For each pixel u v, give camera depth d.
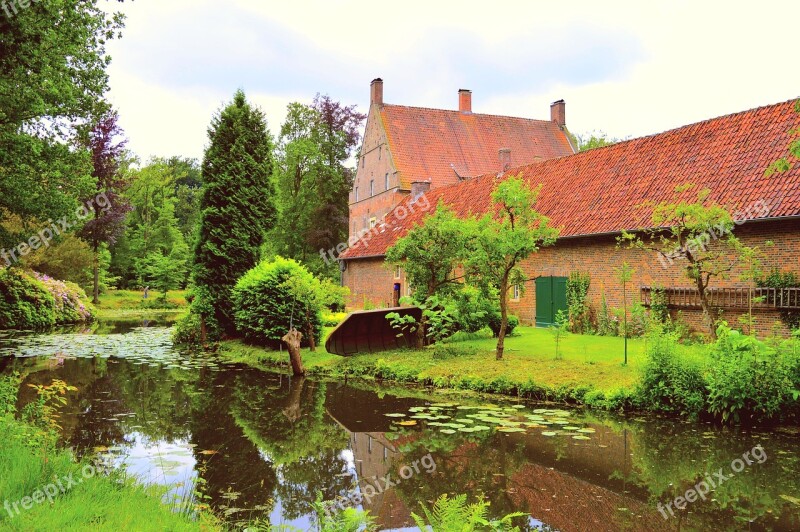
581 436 9.55
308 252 54.28
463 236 16.05
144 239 61.16
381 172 43.69
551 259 21.73
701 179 18.12
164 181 64.12
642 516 6.48
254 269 21.08
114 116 44.94
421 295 17.02
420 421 10.72
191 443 9.37
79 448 8.84
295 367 16.20
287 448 9.15
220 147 23.19
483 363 14.46
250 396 13.24
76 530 4.61
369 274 34.53
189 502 6.41
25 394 12.97
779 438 9.35
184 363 18.22
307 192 53.50
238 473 7.97
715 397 10.30
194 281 23.78
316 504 6.09
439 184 41.81
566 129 49.03
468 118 46.59
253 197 23.25
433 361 15.34
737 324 15.66
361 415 11.28
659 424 10.27
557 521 6.35
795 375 9.99
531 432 9.82
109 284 58.50
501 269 14.95
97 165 44.53
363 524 6.20
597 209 20.61
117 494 5.93
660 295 17.39
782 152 16.62
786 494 7.09
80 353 20.33
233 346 21.17
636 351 15.12
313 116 55.38
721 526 6.19
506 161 39.16
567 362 13.88
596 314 19.81
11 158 15.03
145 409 11.81
